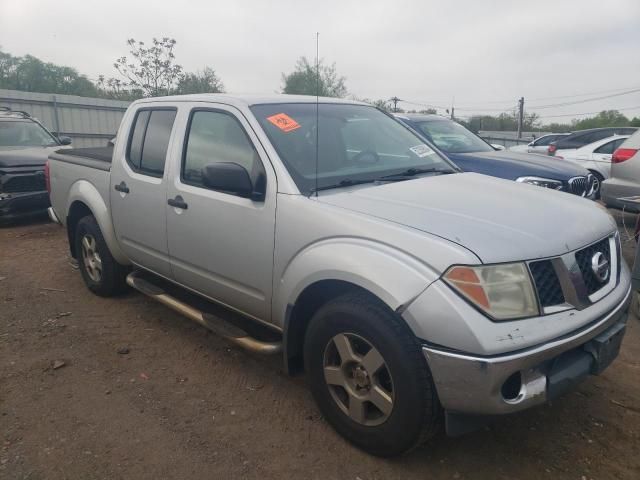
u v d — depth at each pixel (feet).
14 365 12.75
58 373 12.42
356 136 12.67
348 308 8.98
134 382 12.05
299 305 10.14
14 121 33.71
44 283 18.65
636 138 24.59
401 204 9.68
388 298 8.27
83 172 16.66
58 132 66.08
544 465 9.32
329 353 9.69
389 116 14.62
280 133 11.33
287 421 10.57
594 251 9.43
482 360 7.63
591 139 43.11
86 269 17.34
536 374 8.14
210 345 13.89
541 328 8.00
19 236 26.17
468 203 9.96
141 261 14.74
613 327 9.31
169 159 13.04
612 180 25.14
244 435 10.14
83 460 9.40
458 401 7.95
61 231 27.22
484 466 9.29
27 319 15.48
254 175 10.90
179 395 11.53
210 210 11.66
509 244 8.35
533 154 25.05
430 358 8.00
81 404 11.14
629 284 10.21
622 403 11.20
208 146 12.26
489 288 7.89
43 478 8.95
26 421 10.52
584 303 8.66
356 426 9.38
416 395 8.28
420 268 8.18
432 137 25.20
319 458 9.46
